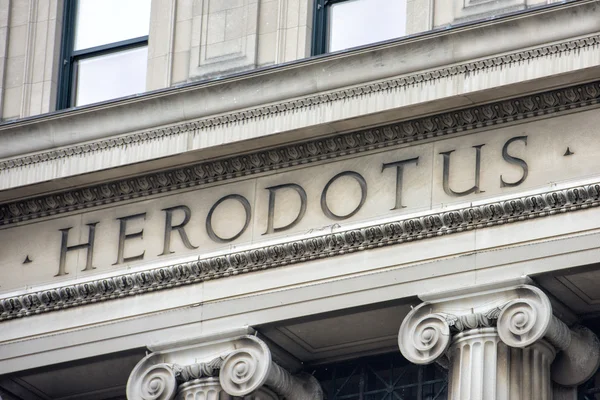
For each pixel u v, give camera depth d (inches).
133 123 1432.1
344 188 1378.0
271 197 1398.9
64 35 1540.4
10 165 1469.0
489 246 1322.6
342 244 1360.7
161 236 1428.4
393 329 1365.7
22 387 1470.2
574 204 1305.4
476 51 1333.7
